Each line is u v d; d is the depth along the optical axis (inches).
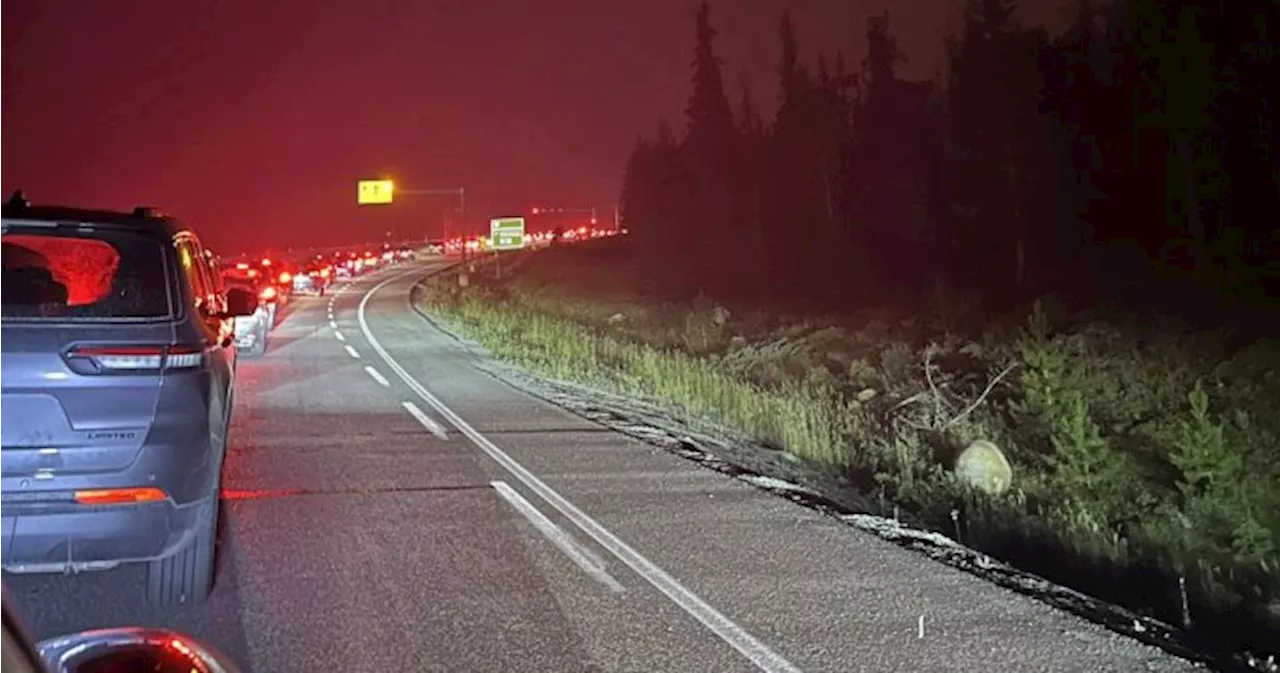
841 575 289.1
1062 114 1576.0
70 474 213.9
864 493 511.2
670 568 294.5
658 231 2938.0
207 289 298.2
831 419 709.3
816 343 1204.5
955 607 261.6
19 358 212.2
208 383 233.0
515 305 1819.6
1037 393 679.7
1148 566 405.1
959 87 1740.9
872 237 2186.3
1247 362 732.0
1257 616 332.8
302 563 293.7
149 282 232.1
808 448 607.2
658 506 376.5
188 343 228.4
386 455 478.0
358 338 1199.6
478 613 252.5
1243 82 1279.5
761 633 241.3
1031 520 444.5
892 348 1031.6
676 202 3053.6
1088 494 552.7
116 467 217.8
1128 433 671.8
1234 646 265.3
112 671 111.7
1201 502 492.7
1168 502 525.3
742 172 3009.4
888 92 2220.7
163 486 221.6
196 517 232.8
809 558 306.5
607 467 455.8
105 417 217.0
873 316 1365.7
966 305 1254.9
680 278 2335.1
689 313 1605.6
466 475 431.8
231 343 367.2
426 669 216.8
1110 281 1307.8
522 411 642.8
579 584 277.9
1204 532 478.0
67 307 223.3
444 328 1354.6
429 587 273.1
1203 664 225.8
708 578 285.0
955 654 229.0
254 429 550.6
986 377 863.7
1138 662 225.1
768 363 1118.4
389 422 584.1
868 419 758.5
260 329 976.3
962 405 792.9
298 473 431.2
